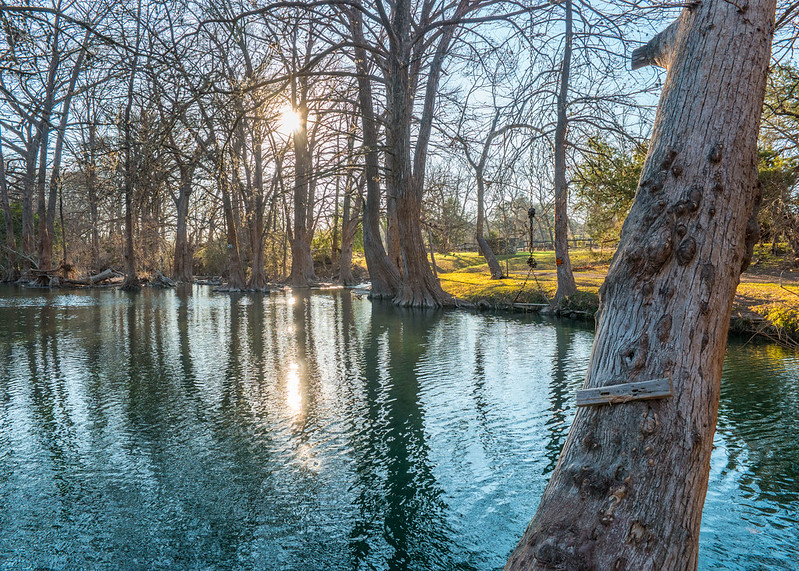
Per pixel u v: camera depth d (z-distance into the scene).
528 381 10.30
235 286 37.97
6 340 15.07
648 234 2.28
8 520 5.20
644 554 1.91
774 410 8.23
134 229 43.41
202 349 13.77
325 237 61.53
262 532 5.02
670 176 2.31
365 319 20.19
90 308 24.02
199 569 4.48
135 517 5.28
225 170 7.34
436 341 14.95
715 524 5.09
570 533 2.01
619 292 2.33
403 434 7.47
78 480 6.05
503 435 7.43
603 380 2.25
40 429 7.64
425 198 30.14
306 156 34.16
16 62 6.23
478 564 4.53
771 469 6.21
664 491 2.01
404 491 5.79
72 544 4.81
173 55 6.75
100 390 9.70
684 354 2.13
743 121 2.29
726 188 2.24
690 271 2.20
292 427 7.78
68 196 40.25
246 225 40.84
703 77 2.34
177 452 6.84
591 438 2.21
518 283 26.45
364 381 10.41
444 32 23.05
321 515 5.33
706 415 2.12
